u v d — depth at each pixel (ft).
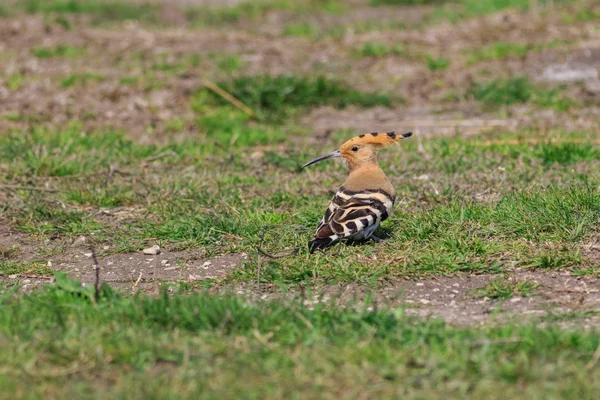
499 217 45.11
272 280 39.58
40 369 29.04
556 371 28.27
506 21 104.22
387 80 85.51
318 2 133.59
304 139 68.90
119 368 29.30
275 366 29.04
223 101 77.82
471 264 39.93
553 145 60.39
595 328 32.48
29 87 81.15
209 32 109.29
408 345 30.35
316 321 32.55
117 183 56.18
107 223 49.44
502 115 73.61
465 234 43.55
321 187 54.75
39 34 105.19
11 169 58.08
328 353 29.58
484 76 84.12
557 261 39.96
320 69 88.17
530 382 27.81
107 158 61.11
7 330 31.55
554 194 47.16
